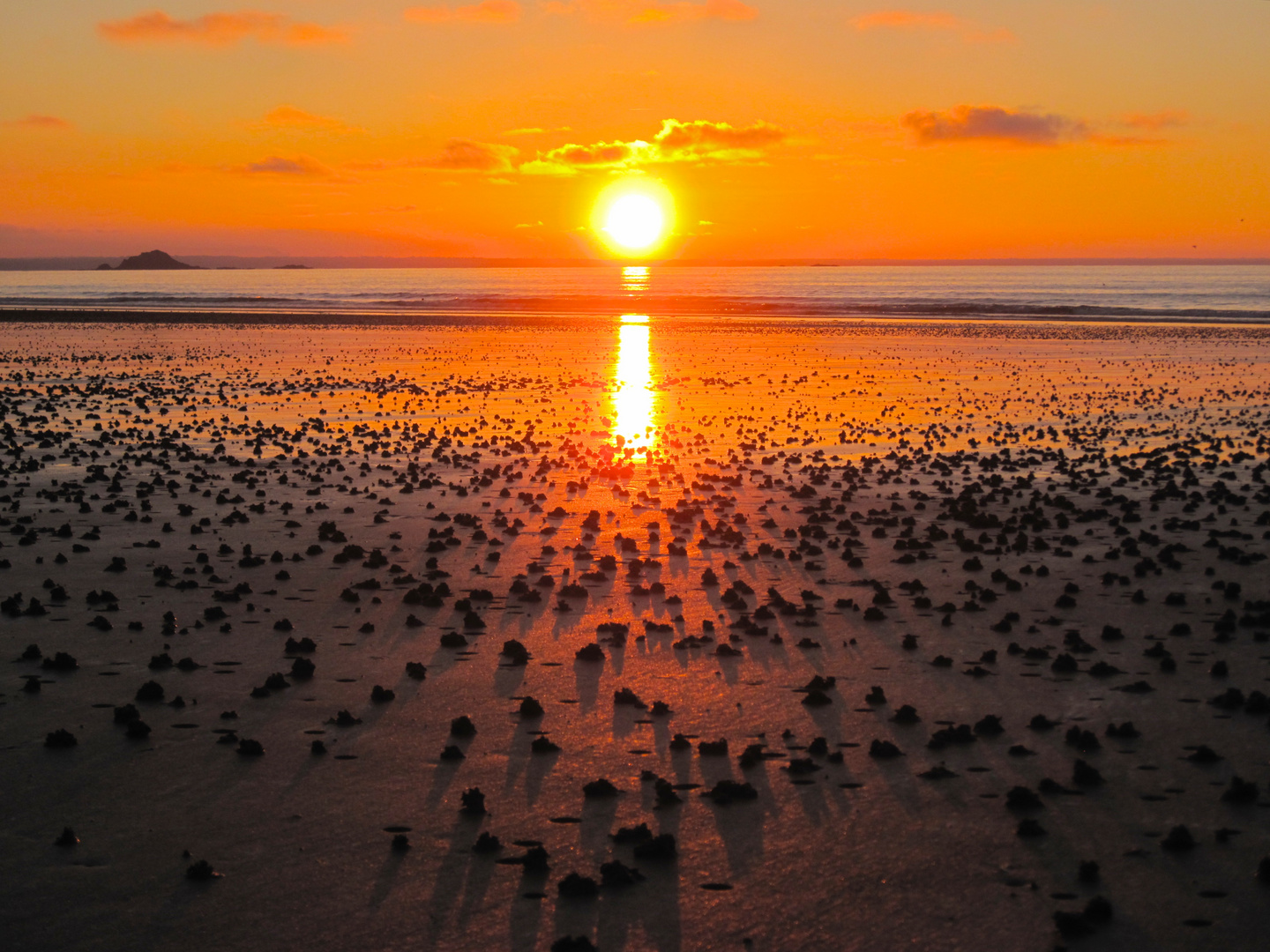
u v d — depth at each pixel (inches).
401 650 683.4
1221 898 410.3
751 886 420.8
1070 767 523.2
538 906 406.9
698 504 1103.6
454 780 507.5
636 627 733.3
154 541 928.9
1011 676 642.8
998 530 1015.6
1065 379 2576.3
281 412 1914.4
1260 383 2475.4
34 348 3324.3
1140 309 6082.7
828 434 1675.7
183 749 536.4
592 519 1013.2
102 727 561.0
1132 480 1266.0
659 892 416.2
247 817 470.6
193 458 1391.5
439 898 411.2
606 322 4746.6
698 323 4734.3
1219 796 491.5
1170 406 2060.8
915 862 437.4
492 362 2933.1
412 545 946.1
